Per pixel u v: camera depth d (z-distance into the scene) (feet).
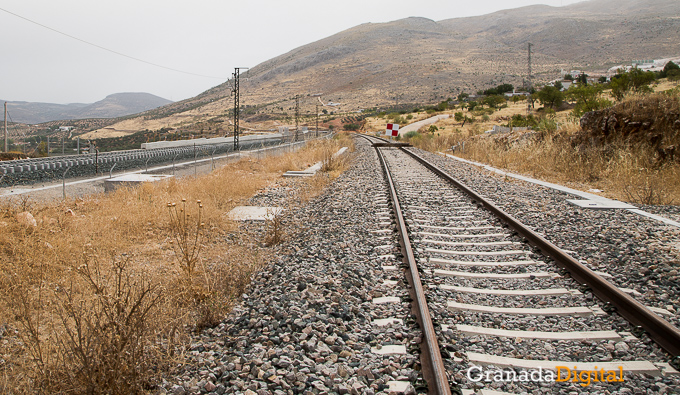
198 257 20.81
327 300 15.40
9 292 16.99
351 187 44.88
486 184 44.42
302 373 11.00
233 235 27.86
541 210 30.83
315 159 82.64
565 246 21.71
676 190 35.55
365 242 23.09
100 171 74.49
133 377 10.78
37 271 19.27
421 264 19.26
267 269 20.17
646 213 28.76
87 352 10.68
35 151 137.08
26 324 14.46
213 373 11.37
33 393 10.41
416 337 12.58
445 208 32.30
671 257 19.65
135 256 23.39
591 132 53.16
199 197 38.14
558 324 13.75
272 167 68.95
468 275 17.99
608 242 22.36
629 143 46.78
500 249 21.89
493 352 12.15
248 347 12.72
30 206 31.73
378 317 14.39
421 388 10.20
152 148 127.54
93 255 21.12
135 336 11.68
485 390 10.32
